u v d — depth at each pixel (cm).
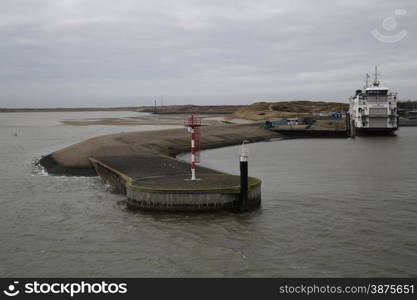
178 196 3025
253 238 2494
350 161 6038
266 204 3272
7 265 2186
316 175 4706
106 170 4434
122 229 2695
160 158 5284
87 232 2653
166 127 14600
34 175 4853
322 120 15025
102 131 13012
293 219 2856
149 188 3077
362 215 2927
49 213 3097
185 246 2386
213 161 6394
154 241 2472
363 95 11275
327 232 2572
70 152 6022
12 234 2630
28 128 14975
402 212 3003
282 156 6825
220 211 3045
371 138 10788
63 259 2247
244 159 3019
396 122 11125
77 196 3675
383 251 2264
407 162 5847
